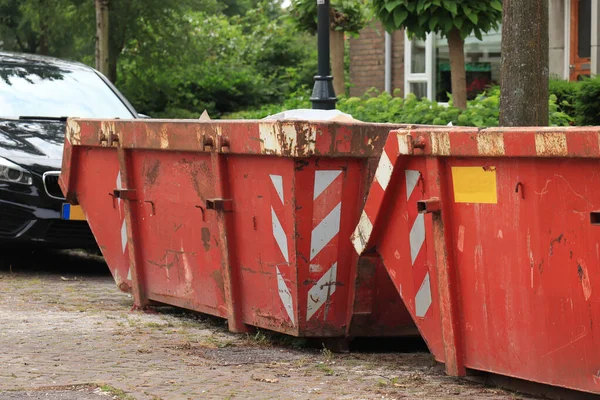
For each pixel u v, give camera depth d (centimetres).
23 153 992
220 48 2725
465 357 536
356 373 575
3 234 978
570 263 467
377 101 1284
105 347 641
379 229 581
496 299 511
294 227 610
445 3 1102
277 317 642
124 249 808
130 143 766
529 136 472
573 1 1752
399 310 638
